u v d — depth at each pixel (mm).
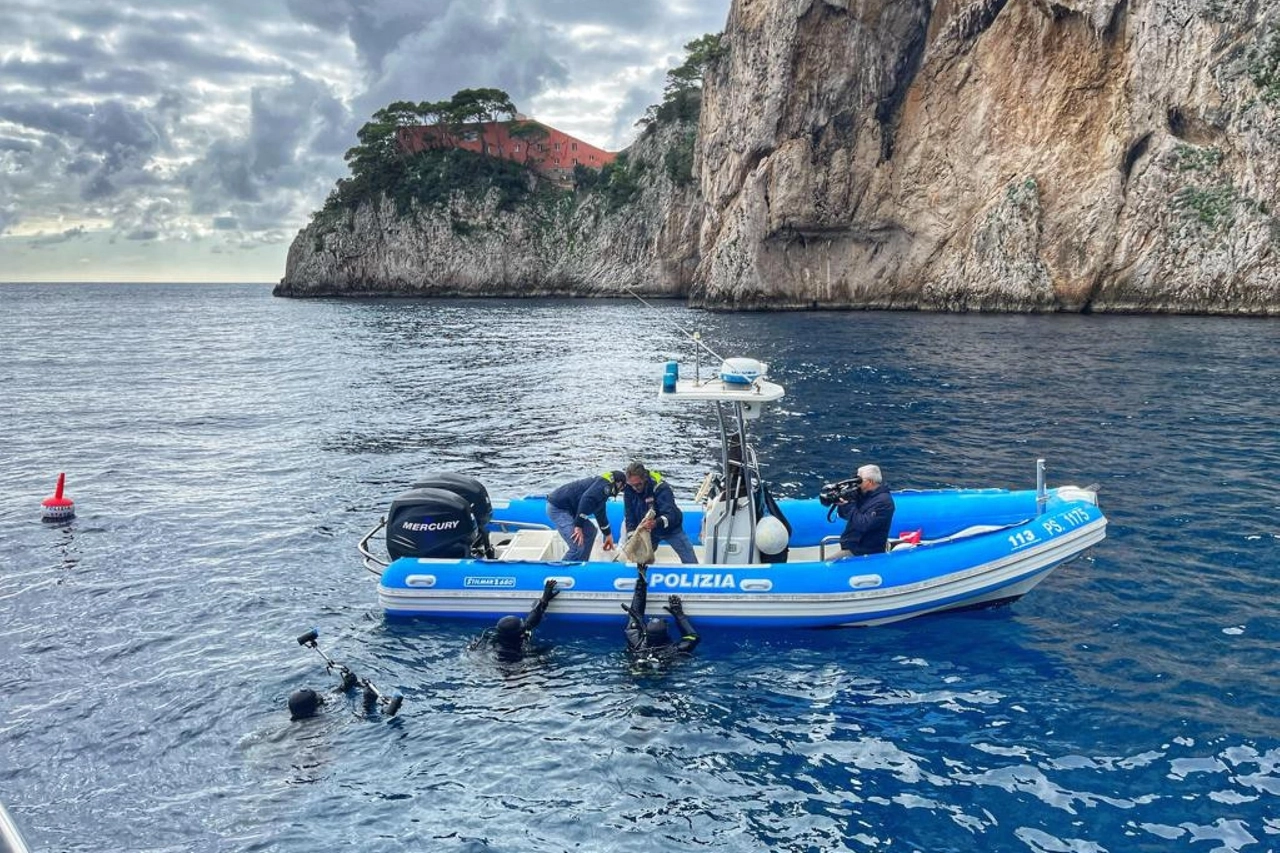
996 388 23484
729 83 77000
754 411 9117
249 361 37188
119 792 6188
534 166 128125
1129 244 51219
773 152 66062
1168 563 10094
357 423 21297
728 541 9305
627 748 6703
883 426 18688
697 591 8805
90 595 10000
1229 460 14781
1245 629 8336
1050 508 9883
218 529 12562
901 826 5688
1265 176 46531
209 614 9430
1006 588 9000
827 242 65750
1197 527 11297
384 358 37594
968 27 58062
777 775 6312
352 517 13102
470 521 9742
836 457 15914
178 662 8258
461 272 118250
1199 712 6910
